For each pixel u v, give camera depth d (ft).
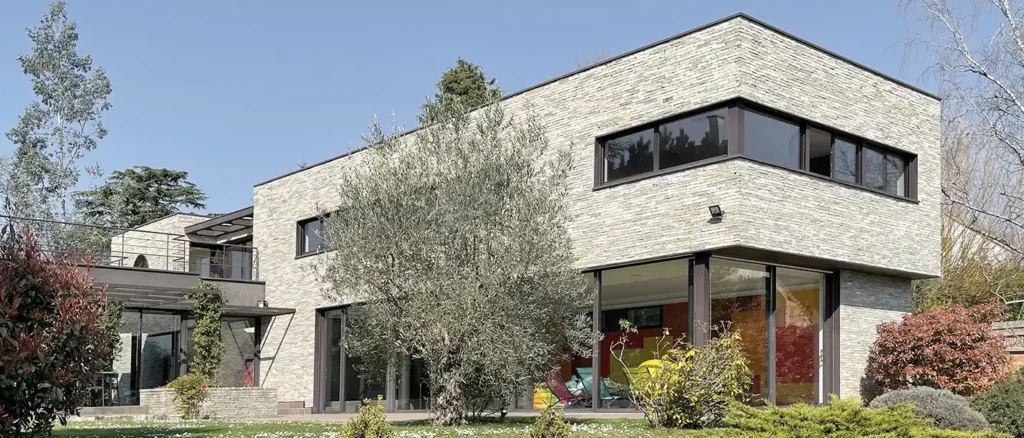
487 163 45.96
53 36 136.15
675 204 50.98
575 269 47.85
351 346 49.06
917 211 59.67
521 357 44.09
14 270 33.76
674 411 43.09
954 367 53.31
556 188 48.91
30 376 32.55
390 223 44.96
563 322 47.32
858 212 55.06
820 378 56.18
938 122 62.44
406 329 45.19
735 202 47.80
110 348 37.14
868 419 30.68
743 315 52.26
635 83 54.24
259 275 84.64
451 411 46.14
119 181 153.17
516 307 44.21
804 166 52.65
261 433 43.83
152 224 106.01
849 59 55.88
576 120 57.62
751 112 49.90
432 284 44.09
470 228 44.42
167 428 48.39
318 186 77.87
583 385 56.29
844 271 57.47
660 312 52.47
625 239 53.62
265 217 84.84
